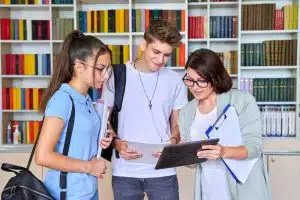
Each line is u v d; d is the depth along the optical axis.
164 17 4.00
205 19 4.01
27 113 4.38
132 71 2.24
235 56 4.01
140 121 2.22
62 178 1.59
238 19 3.90
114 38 4.28
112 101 2.23
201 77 1.89
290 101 3.98
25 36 4.11
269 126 3.98
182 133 2.11
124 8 4.27
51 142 1.51
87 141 1.64
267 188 1.93
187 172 3.87
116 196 2.25
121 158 2.23
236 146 1.88
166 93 2.26
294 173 3.83
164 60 2.08
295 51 3.89
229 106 1.93
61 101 1.56
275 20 3.91
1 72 4.07
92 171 1.63
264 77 4.18
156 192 2.23
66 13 4.31
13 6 4.05
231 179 1.91
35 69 4.13
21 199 1.53
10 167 1.61
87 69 1.60
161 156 1.69
